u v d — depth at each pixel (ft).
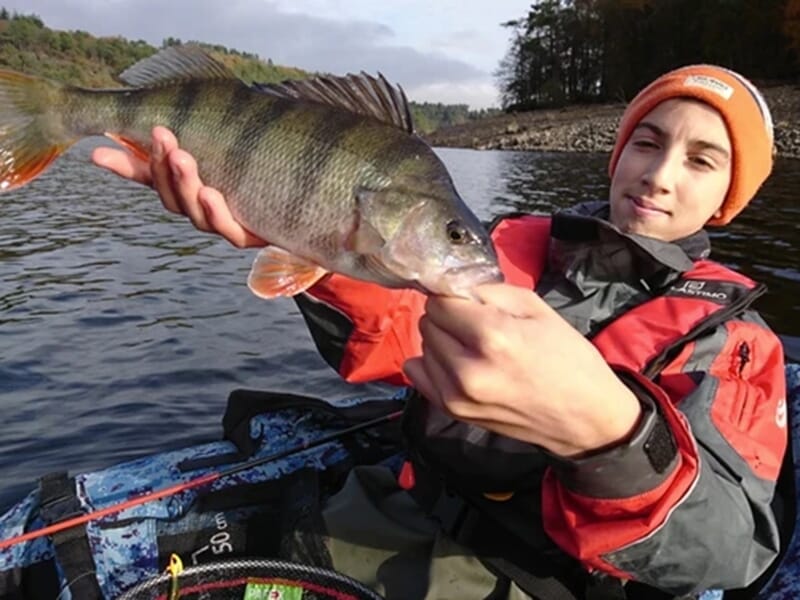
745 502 1.59
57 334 5.79
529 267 2.47
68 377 4.92
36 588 2.30
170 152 1.72
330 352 2.10
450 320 1.03
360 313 1.98
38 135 2.13
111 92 2.11
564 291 2.32
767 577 2.06
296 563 2.01
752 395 1.88
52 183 18.10
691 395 1.77
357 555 2.11
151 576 2.06
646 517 1.30
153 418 4.34
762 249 9.55
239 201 1.91
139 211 13.05
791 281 7.83
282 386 4.85
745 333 2.06
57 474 2.53
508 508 1.94
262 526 2.39
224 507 2.41
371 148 1.80
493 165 25.85
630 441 1.18
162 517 2.36
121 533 2.30
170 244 9.62
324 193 1.81
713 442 1.66
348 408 2.86
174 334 5.79
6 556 2.32
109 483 2.47
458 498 2.05
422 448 2.00
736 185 2.39
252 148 1.89
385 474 2.35
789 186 16.30
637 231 2.36
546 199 15.85
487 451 1.89
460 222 1.72
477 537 2.00
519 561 1.95
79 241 9.80
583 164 26.12
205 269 8.08
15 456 3.89
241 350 5.45
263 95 1.94
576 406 1.07
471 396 1.03
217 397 4.65
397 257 1.73
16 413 4.38
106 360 5.23
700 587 1.50
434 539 2.07
